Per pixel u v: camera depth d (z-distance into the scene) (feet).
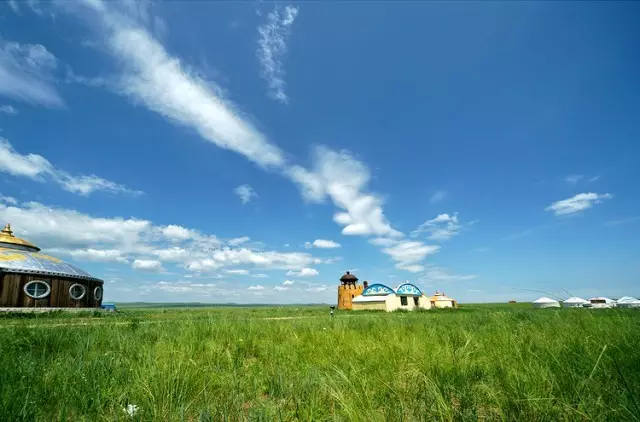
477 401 12.82
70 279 144.46
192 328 31.91
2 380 14.17
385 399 13.44
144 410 12.43
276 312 147.74
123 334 28.94
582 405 10.86
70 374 15.94
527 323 33.71
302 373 17.95
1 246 150.00
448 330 32.78
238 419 12.09
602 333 22.16
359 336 29.84
